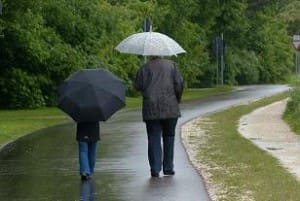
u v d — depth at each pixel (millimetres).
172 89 21609
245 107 55875
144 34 22203
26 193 19109
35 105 59031
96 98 21000
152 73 21547
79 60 61531
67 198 18359
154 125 21625
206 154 26969
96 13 65500
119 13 72875
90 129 21375
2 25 54281
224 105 58969
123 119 44438
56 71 60531
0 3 41969
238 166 23641
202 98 70625
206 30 98375
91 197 18438
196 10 92188
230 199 17891
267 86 107688
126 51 21938
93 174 22172
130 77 72688
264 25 127375
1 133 36188
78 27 63219
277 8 142500
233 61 111000
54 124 42312
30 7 54656
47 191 19375
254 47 125625
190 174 22109
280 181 20281
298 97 44375
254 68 119812
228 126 39531
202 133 35500
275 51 134000
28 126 40438
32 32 58125
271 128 38438
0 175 22266
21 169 23578
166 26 86188
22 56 59031
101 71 21625
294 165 23891
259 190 18906
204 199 17953
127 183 20516
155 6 83125
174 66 21797
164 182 20656
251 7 123750
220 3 104875
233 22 106938
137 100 67000
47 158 26359
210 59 102875
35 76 59375
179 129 37750
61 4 62125
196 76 95375
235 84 113125
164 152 22016
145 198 18172
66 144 31062
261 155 26312
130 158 25922
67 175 22203
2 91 58438
